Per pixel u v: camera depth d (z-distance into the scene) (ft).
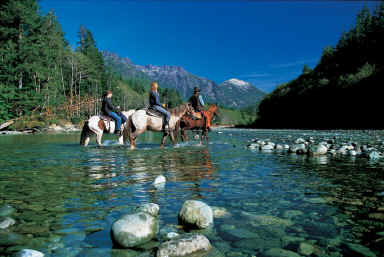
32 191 12.25
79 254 6.31
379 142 40.34
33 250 6.18
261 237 7.20
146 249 6.66
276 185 13.37
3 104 122.83
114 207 9.91
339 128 147.84
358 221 8.31
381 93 140.46
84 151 31.19
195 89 42.39
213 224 8.19
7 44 143.02
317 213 9.11
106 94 39.63
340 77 175.52
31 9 157.69
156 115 35.47
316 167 18.86
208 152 29.60
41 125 123.34
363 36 234.17
